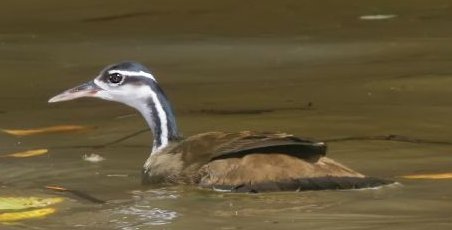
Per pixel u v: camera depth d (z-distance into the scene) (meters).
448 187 11.95
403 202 11.41
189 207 11.53
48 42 22.19
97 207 11.66
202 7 25.11
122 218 11.24
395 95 16.86
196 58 20.47
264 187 11.68
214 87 18.03
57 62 20.39
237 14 24.42
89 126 15.40
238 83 18.28
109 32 23.08
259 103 16.66
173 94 17.52
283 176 11.68
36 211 11.55
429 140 14.21
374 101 16.55
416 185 12.01
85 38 22.53
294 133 14.77
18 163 13.51
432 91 17.05
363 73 18.62
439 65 18.97
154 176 12.43
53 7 25.55
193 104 16.72
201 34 22.66
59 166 13.34
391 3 24.94
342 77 18.38
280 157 11.80
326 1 25.11
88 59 20.61
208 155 12.21
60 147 14.28
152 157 12.77
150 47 21.52
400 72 18.50
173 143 12.88
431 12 24.08
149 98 13.16
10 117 16.09
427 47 20.62
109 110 16.42
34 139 14.73
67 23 24.08
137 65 13.36
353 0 25.19
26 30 23.48
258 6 24.91
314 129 14.93
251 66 19.67
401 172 12.64
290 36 22.17
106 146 14.34
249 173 11.77
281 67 19.52
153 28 23.38
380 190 11.77
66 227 11.02
